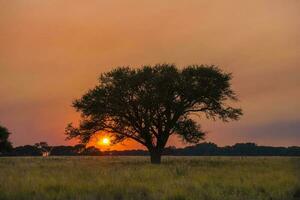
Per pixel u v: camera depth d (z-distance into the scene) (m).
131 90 63.50
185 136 65.69
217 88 62.69
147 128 64.31
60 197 20.69
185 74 63.75
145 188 23.61
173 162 64.44
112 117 65.25
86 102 64.50
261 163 56.09
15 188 23.34
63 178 29.75
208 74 63.06
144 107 63.16
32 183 25.62
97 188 23.44
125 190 22.80
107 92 64.12
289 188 23.34
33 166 50.69
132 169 41.16
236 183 26.06
